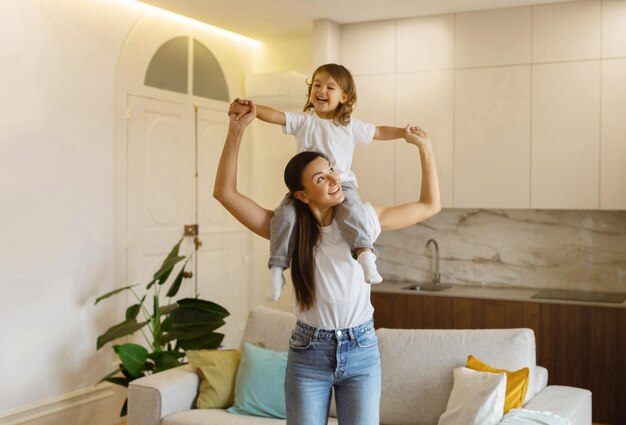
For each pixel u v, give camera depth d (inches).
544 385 138.5
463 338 135.6
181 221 219.9
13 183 164.7
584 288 206.7
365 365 78.9
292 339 80.4
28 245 168.7
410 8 200.7
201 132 228.2
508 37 198.7
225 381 145.7
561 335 185.2
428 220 226.8
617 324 179.5
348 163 92.0
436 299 198.5
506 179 200.2
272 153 248.4
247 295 251.4
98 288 188.5
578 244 207.2
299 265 78.3
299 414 78.5
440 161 208.4
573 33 191.3
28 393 169.6
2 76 161.8
